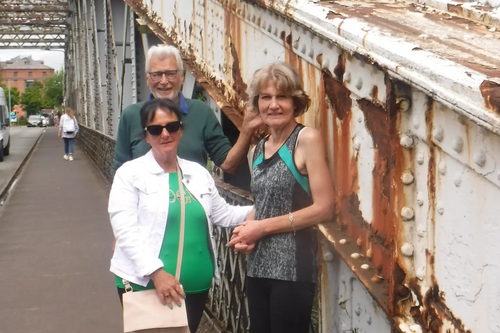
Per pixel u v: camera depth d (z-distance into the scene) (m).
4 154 26.88
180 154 3.27
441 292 1.64
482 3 2.27
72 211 10.78
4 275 6.36
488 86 1.28
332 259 2.48
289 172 2.46
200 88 4.86
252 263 2.59
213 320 4.61
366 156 2.12
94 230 8.86
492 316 1.41
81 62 30.86
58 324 4.81
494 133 1.25
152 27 5.61
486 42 1.72
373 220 2.08
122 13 10.18
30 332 4.65
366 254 2.14
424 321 1.72
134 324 2.58
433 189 1.66
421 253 1.74
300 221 2.38
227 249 4.25
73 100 43.75
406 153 1.79
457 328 1.56
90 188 14.31
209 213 2.84
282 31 2.78
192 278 2.73
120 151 3.39
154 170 2.73
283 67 2.46
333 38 2.06
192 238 2.74
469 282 1.50
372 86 1.97
